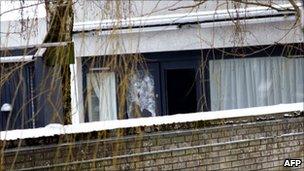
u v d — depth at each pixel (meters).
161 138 14.43
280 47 19.66
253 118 15.75
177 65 19.70
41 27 14.86
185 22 18.94
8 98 15.23
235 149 15.41
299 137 16.34
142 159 14.04
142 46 19.19
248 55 18.84
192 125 14.90
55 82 11.81
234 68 19.88
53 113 12.16
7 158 12.38
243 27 18.20
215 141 15.18
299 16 11.80
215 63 19.47
